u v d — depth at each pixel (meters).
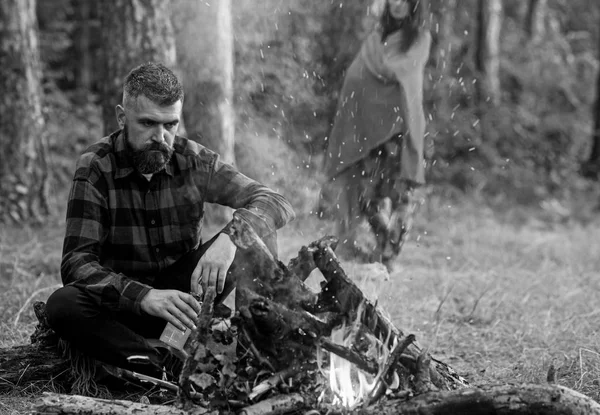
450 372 3.96
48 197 10.52
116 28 8.87
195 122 9.38
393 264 7.61
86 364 4.23
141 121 3.86
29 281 6.95
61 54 16.30
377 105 7.50
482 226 13.10
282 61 13.14
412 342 3.55
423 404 3.26
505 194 16.05
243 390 3.33
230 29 9.48
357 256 7.47
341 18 14.07
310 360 3.46
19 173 10.28
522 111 18.28
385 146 7.55
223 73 9.41
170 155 3.96
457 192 15.45
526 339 5.81
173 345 3.88
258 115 12.88
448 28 16.92
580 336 5.76
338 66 13.98
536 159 17.64
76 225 4.01
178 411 3.37
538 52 20.00
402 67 7.44
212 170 4.24
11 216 10.21
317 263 3.59
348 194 7.63
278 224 4.11
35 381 4.28
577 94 20.02
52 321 3.98
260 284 3.53
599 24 22.56
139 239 4.14
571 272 8.70
